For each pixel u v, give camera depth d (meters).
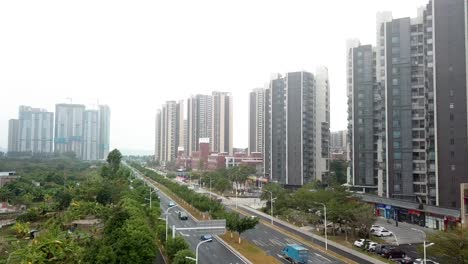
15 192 147.00
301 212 110.62
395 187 120.81
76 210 111.50
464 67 98.75
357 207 91.31
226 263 68.06
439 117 101.25
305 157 182.50
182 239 66.31
